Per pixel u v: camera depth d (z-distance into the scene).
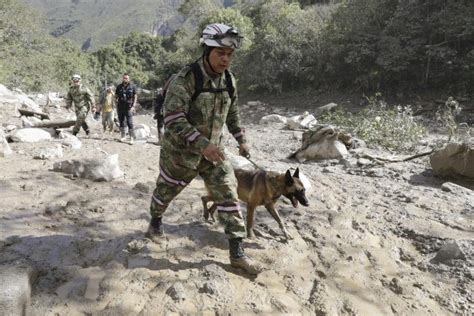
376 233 4.19
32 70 39.09
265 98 24.28
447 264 3.64
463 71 17.39
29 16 38.78
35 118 11.89
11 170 5.26
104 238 3.51
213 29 2.61
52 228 3.62
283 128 14.39
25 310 2.49
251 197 3.58
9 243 3.26
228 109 2.90
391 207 4.99
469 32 16.64
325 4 26.03
